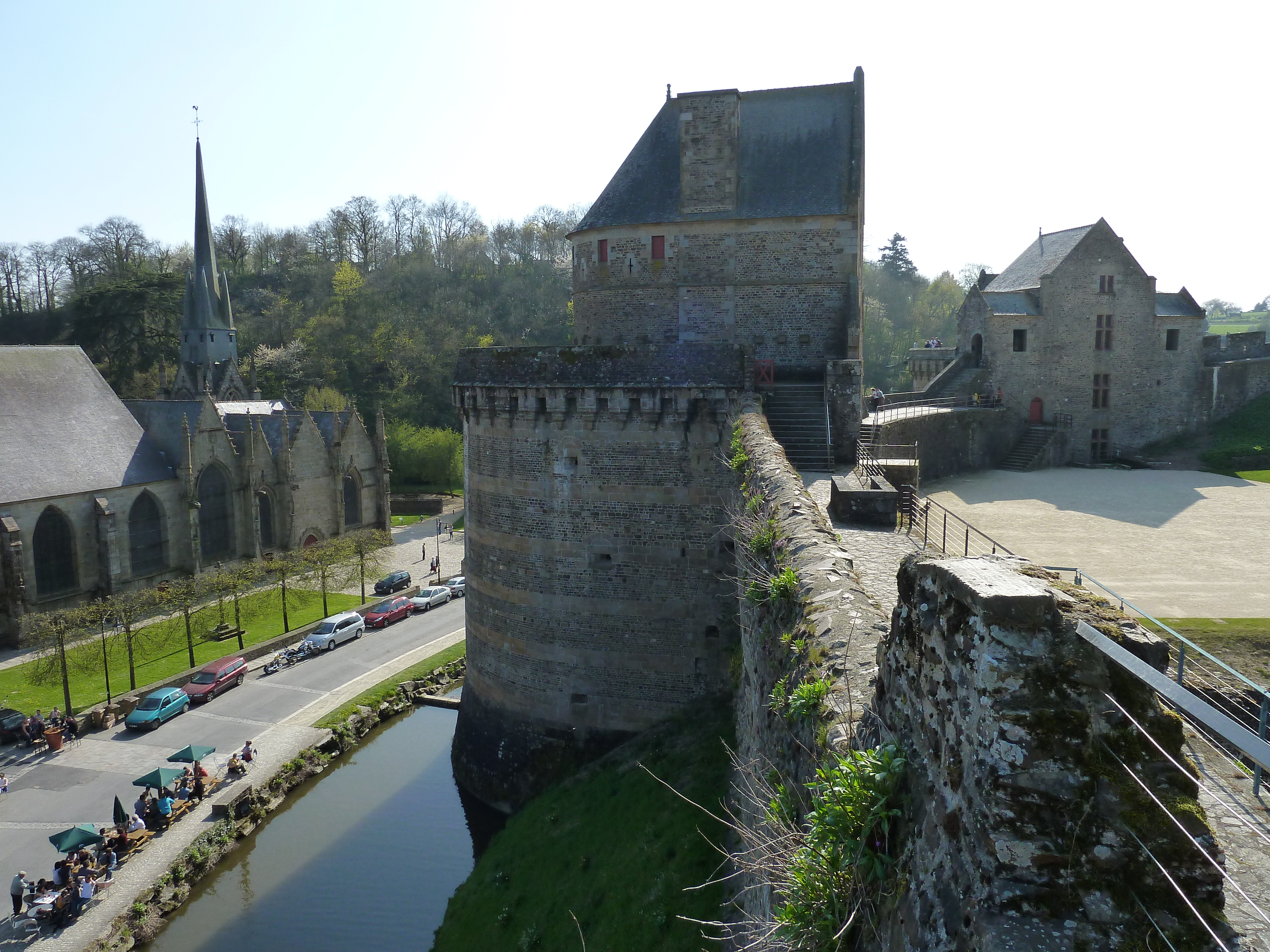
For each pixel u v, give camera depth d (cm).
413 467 10175
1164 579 2192
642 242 3228
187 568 6350
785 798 809
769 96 3412
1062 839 404
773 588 1136
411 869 3048
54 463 5647
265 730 3956
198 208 8638
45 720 3906
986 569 492
